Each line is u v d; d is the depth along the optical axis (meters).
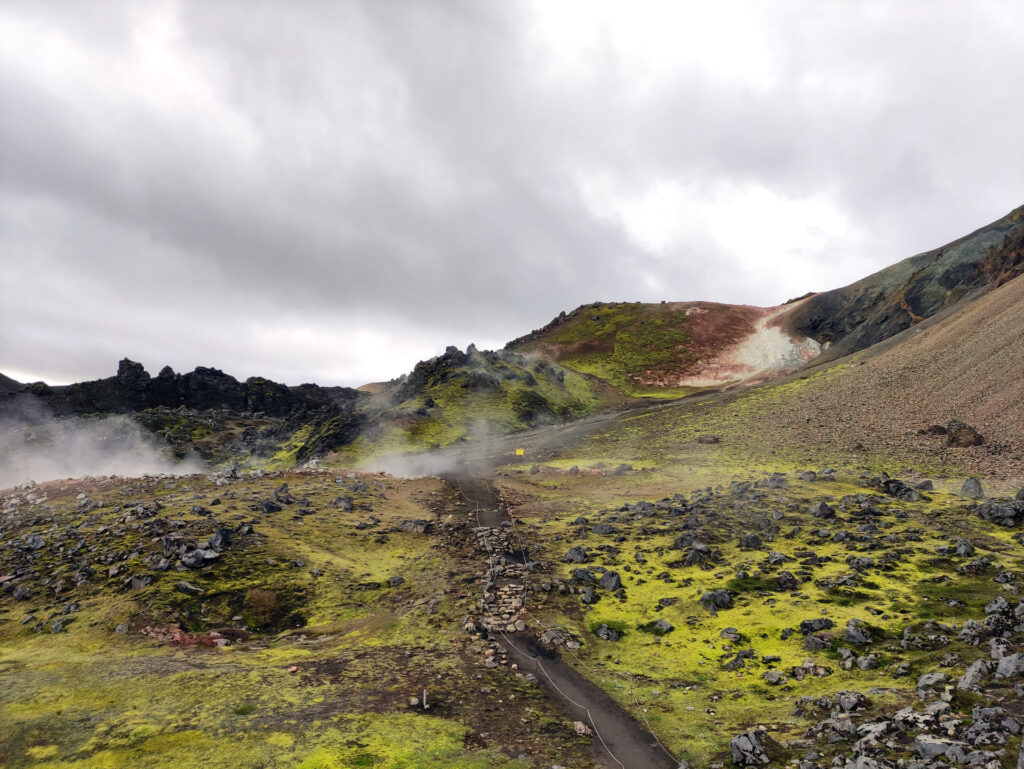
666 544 46.38
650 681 28.12
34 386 179.38
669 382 168.88
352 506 60.25
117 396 195.12
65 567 41.56
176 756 20.83
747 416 101.44
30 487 64.12
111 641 32.84
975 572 34.16
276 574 42.59
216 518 49.84
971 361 84.94
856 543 41.75
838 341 166.00
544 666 30.11
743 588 37.28
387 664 30.11
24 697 25.56
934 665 24.02
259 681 27.56
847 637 28.75
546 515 59.88
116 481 64.62
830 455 73.19
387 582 43.31
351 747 21.61
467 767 20.53
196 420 177.88
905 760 16.38
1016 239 122.56
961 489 52.62
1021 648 23.08
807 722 21.91
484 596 38.62
